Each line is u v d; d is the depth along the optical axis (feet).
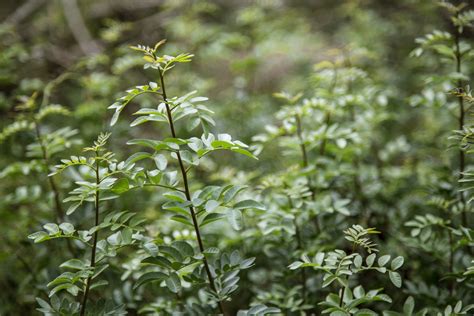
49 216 10.31
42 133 10.98
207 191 6.39
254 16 16.53
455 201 8.69
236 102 15.64
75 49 21.33
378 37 17.78
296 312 8.50
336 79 10.73
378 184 10.99
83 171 8.77
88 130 13.48
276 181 8.83
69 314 6.50
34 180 12.80
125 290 8.60
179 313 7.41
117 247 6.24
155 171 6.41
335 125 9.19
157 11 23.25
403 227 10.26
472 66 12.39
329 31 22.84
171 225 9.32
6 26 17.61
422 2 16.94
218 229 9.59
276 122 15.72
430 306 8.05
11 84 16.51
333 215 9.57
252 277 9.99
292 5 25.21
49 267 9.59
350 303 6.17
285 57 21.67
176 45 17.99
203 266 7.14
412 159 12.67
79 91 17.29
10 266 11.00
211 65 21.12
